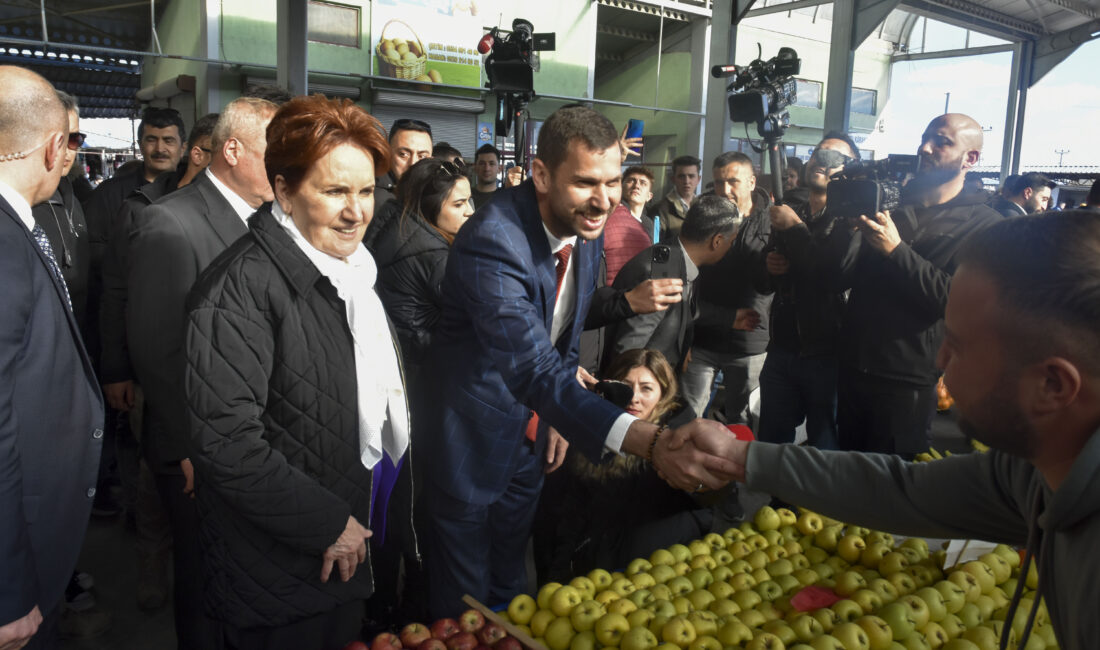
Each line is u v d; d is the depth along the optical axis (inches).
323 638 64.4
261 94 98.0
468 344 73.5
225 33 448.5
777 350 140.5
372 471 64.7
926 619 67.7
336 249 59.3
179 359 79.4
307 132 55.4
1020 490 38.6
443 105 522.3
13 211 54.6
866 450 119.1
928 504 44.4
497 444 75.2
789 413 141.9
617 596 72.7
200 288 56.6
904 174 118.9
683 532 93.5
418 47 509.7
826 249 118.1
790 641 65.1
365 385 61.8
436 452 76.2
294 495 57.1
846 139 166.6
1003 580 77.9
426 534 81.1
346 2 483.2
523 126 144.8
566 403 62.1
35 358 57.3
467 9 523.5
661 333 114.3
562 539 97.9
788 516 90.8
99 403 64.4
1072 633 32.0
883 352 111.7
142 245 78.3
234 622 60.7
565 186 65.2
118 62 626.5
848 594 73.4
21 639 50.3
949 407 223.8
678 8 609.3
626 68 708.0
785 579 77.4
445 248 106.3
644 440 56.6
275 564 60.0
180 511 81.6
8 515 49.3
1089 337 27.7
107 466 141.3
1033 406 29.9
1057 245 28.5
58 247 119.4
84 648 102.3
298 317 58.3
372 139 57.9
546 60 567.5
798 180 219.8
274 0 459.8
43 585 59.7
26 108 56.6
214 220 81.9
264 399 57.7
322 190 56.7
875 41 693.3
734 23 236.1
